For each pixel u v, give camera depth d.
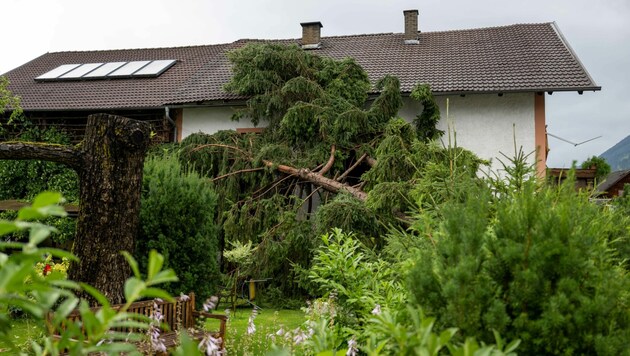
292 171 11.73
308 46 17.95
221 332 5.30
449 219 2.45
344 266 4.34
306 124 12.20
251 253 10.31
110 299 5.64
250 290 10.16
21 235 11.85
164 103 14.70
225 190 11.93
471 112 13.62
